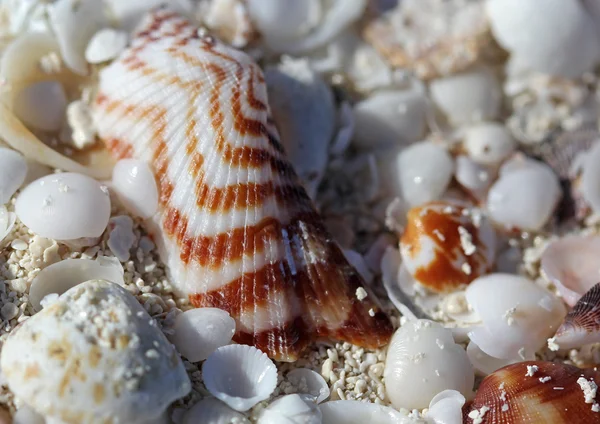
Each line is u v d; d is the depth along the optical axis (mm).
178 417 99
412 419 101
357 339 107
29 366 93
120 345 94
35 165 111
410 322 108
